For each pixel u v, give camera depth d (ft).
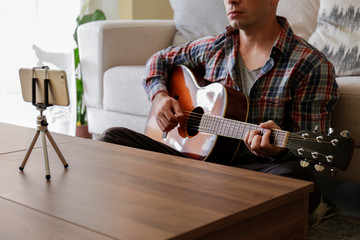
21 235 2.59
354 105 5.67
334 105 5.32
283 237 3.29
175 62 6.25
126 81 8.25
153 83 6.15
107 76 8.56
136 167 3.85
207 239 2.78
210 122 5.22
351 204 6.37
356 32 6.75
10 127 5.53
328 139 3.90
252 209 2.96
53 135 5.11
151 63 6.32
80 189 3.32
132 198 3.12
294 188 3.31
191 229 2.62
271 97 5.22
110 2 12.43
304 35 7.85
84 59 8.91
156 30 9.34
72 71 10.66
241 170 3.76
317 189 5.07
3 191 3.30
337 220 5.80
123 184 3.42
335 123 5.82
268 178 3.55
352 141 3.79
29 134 5.15
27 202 3.08
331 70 5.17
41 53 10.87
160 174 3.65
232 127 4.96
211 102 5.40
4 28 11.72
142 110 8.06
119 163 3.97
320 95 5.09
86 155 4.24
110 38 8.67
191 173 3.67
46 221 2.77
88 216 2.82
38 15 10.88
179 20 9.61
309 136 4.04
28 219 2.80
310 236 5.32
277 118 5.21
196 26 9.32
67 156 4.21
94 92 8.87
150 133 6.06
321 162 3.94
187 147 5.46
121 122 8.60
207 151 5.20
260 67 5.36
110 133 5.40
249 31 5.37
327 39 6.98
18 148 4.54
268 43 5.37
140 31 9.09
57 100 3.83
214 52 5.86
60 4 10.75
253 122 5.32
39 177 3.62
